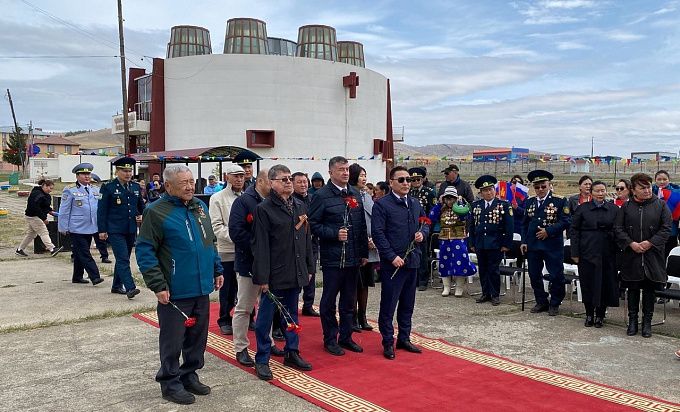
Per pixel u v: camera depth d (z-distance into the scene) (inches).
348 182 248.7
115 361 219.1
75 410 171.8
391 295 225.9
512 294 363.3
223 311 260.1
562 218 298.4
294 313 210.4
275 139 1269.7
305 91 1293.1
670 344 248.7
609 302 275.0
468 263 343.9
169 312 175.9
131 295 327.9
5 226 770.2
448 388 190.4
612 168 1603.1
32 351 231.5
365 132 1419.8
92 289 359.9
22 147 2930.6
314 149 1310.3
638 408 173.9
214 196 259.3
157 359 221.6
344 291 235.0
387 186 390.3
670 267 304.2
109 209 328.5
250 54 1250.0
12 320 279.1
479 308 320.2
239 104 1246.9
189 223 178.9
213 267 187.3
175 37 1419.8
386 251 221.8
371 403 176.9
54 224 539.5
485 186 328.8
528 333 266.8
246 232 209.8
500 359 223.0
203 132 1250.0
